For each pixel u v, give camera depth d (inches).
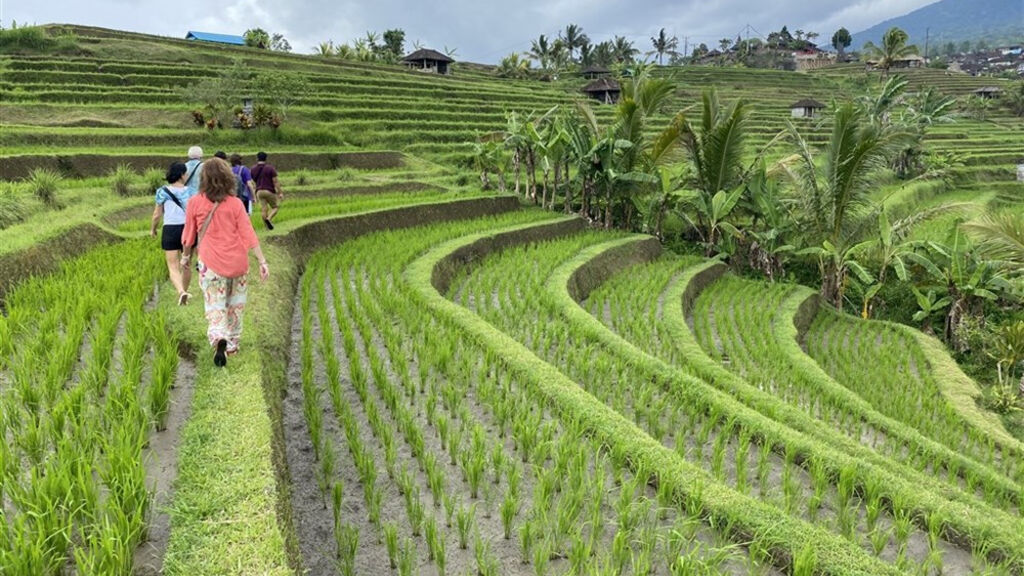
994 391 522.0
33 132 961.5
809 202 816.9
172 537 136.3
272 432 186.9
